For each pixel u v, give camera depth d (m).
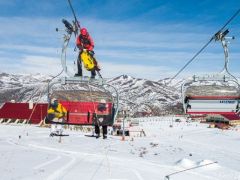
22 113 92.19
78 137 52.69
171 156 39.62
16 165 28.30
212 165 32.88
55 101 19.78
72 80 19.11
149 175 27.73
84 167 29.06
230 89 18.17
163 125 141.88
